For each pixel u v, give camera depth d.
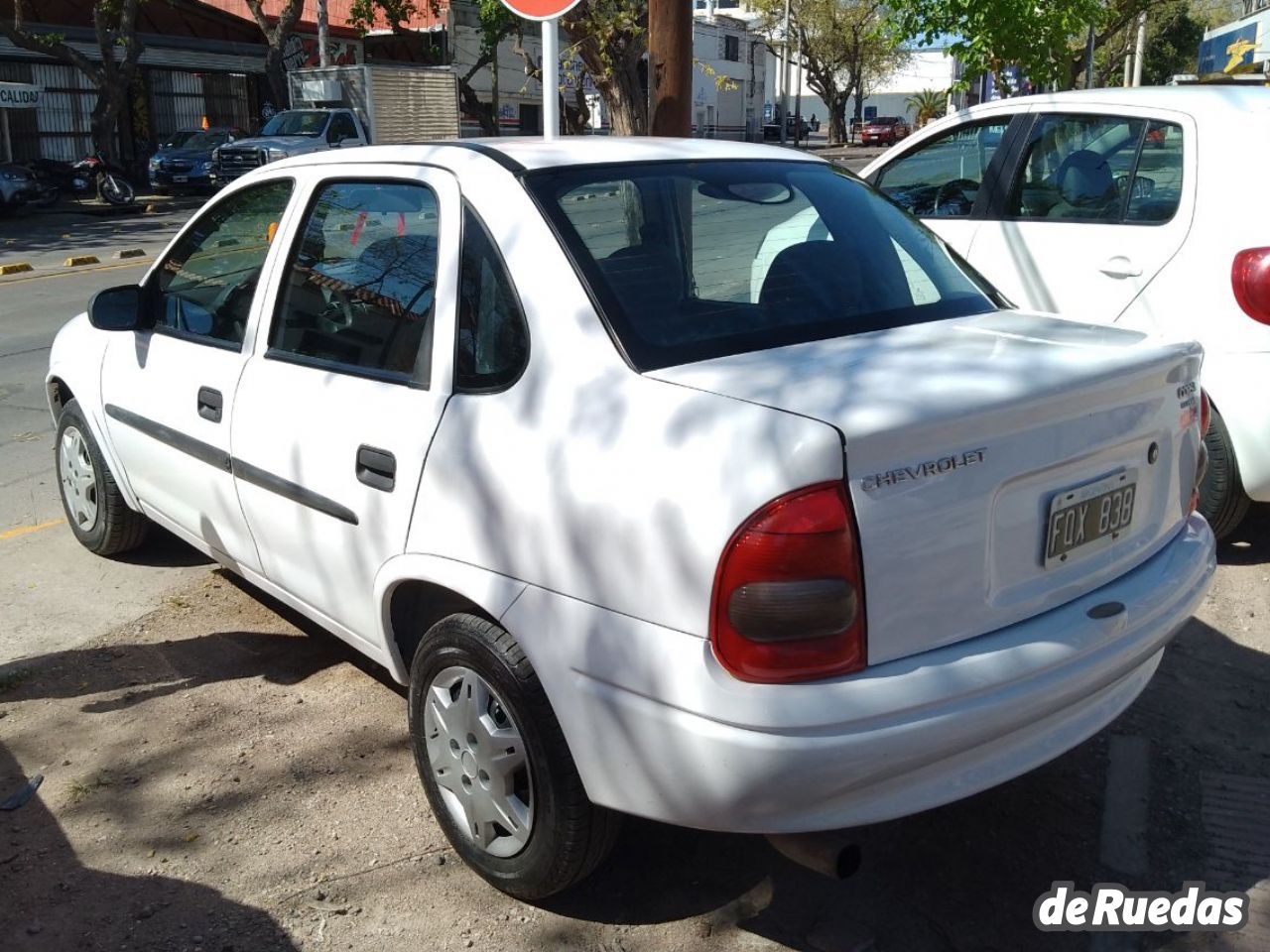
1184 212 4.88
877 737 2.31
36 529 5.75
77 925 2.90
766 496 2.30
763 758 2.30
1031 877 3.07
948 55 12.09
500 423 2.82
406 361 3.18
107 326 4.42
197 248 4.32
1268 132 4.79
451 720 2.98
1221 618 4.54
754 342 2.88
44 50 25.34
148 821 3.33
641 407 2.57
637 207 3.13
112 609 4.79
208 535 4.18
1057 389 2.57
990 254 5.64
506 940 2.85
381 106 26.30
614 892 3.02
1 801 3.44
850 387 2.51
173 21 31.73
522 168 3.12
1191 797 3.40
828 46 58.88
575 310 2.81
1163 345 2.98
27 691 4.10
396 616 3.24
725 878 3.07
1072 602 2.71
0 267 16.05
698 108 60.44
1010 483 2.54
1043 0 9.96
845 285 3.23
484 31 27.55
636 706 2.46
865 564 2.34
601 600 2.52
